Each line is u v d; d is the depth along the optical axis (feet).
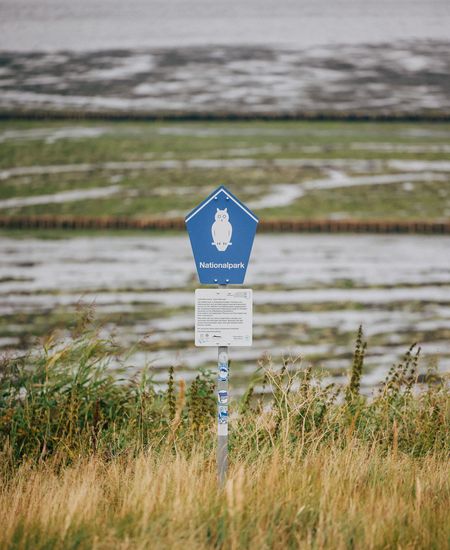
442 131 307.58
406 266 144.25
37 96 347.77
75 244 169.48
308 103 338.95
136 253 157.79
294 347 88.53
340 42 433.89
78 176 248.52
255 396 51.49
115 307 110.63
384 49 418.51
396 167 255.50
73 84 363.76
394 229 186.91
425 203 212.02
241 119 325.21
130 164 262.47
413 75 375.04
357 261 149.28
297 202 215.72
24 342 91.30
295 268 142.00
